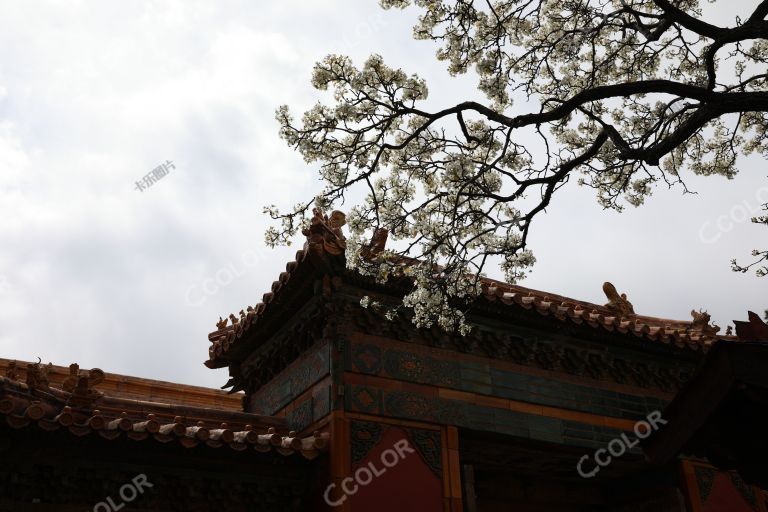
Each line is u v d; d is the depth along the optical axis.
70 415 12.08
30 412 11.75
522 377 16.86
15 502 12.16
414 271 11.60
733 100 9.36
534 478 19.42
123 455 12.85
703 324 20.20
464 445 16.39
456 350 16.22
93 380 13.57
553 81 13.88
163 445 12.80
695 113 9.66
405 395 15.09
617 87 10.02
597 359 17.95
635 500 19.59
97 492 12.72
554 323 16.95
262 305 16.12
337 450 13.90
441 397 15.51
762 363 6.63
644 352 18.67
